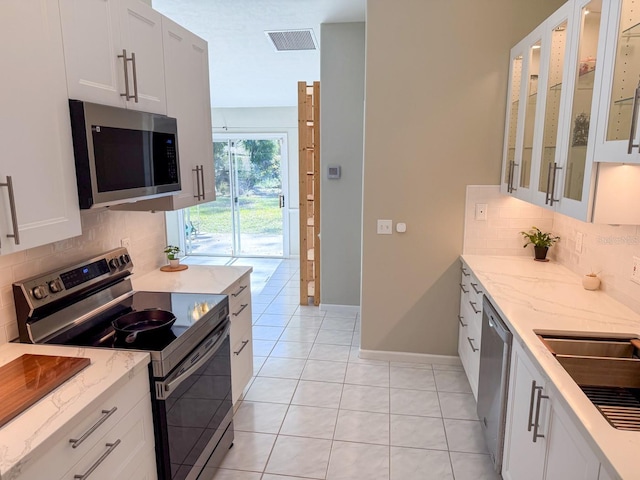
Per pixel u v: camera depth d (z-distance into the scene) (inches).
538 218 125.8
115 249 94.7
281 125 276.1
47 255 78.0
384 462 94.2
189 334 76.2
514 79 115.3
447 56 121.6
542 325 75.5
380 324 139.0
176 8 133.3
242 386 113.8
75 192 64.8
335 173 176.1
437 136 125.6
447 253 131.7
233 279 107.5
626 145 57.2
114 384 57.9
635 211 68.9
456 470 91.7
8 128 52.8
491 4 117.8
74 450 52.0
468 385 125.3
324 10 142.6
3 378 57.8
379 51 123.6
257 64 193.8
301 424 107.7
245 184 288.8
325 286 186.4
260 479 89.3
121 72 74.5
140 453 65.7
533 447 66.6
